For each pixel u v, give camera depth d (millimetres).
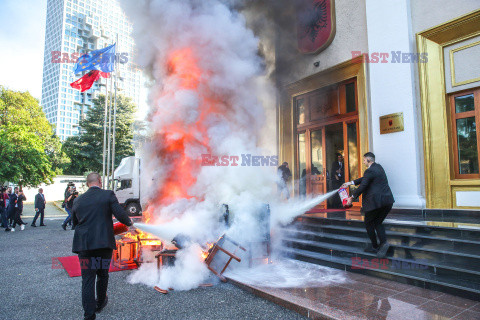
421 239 4227
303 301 3303
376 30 6797
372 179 4320
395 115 6352
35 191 30656
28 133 22609
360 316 2891
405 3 6340
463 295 3316
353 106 7688
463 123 5715
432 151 5930
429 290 3574
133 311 3291
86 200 3184
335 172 8023
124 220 3271
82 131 31688
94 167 29641
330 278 4137
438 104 5898
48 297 3803
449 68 5840
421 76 6117
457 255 3746
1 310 3379
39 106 34781
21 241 8086
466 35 5590
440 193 5777
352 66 7473
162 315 3182
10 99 31344
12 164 20641
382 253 4223
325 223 5711
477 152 5512
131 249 5117
